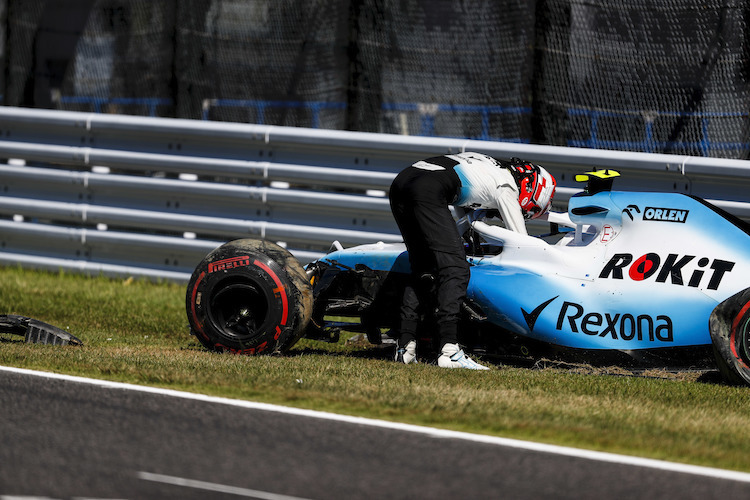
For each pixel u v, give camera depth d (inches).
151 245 1446.9
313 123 1846.7
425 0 1705.2
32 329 953.5
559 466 566.9
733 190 1178.6
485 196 917.2
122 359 852.6
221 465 545.6
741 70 1352.1
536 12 1334.9
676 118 1384.1
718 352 814.5
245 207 1414.9
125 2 1836.9
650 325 860.6
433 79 1710.1
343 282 983.0
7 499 476.7
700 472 564.1
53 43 1895.9
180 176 1502.2
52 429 610.5
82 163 1501.0
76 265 1503.4
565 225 975.6
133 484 507.5
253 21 1840.6
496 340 927.7
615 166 1224.8
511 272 914.1
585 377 852.0
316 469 543.5
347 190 1445.6
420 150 1315.2
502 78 1659.7
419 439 616.4
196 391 738.8
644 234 877.8
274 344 920.3
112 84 1862.7
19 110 1531.7
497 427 649.6
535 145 1263.5
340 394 732.0
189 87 1674.5
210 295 936.3
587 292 883.4
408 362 925.8
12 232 1530.5
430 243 893.2
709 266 849.5
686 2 1376.7
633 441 618.5
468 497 502.0
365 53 1487.5
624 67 1391.5
